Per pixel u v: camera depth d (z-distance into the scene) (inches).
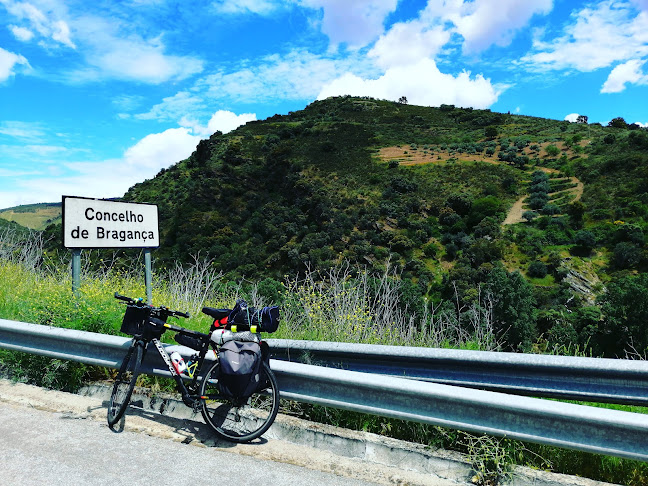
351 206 3422.7
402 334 186.7
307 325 198.1
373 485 96.2
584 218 2933.1
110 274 259.4
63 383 150.8
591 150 4178.2
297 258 2847.0
